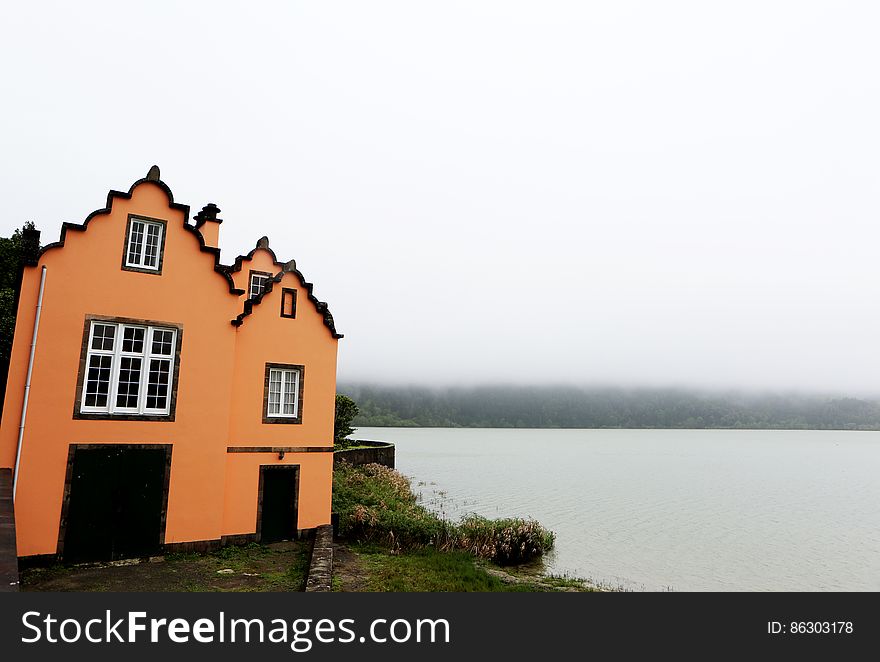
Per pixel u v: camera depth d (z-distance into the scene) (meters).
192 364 17.03
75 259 15.48
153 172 17.02
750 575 25.58
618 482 60.84
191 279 17.30
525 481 58.69
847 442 182.75
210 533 16.86
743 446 150.75
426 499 42.03
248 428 18.58
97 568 14.55
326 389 20.55
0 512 11.38
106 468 15.37
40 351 14.73
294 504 19.20
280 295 19.83
